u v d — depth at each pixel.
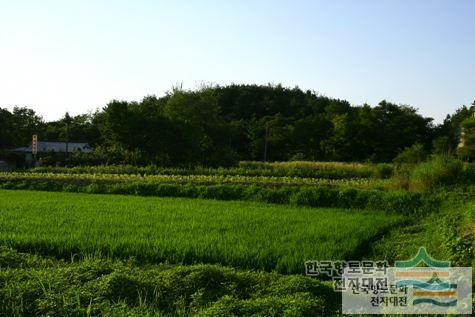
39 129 82.50
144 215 15.81
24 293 7.77
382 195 19.83
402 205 18.97
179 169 33.31
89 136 77.00
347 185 23.95
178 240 11.67
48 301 7.45
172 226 13.77
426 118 62.50
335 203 20.20
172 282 8.43
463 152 33.56
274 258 10.54
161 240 11.62
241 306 7.23
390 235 13.91
